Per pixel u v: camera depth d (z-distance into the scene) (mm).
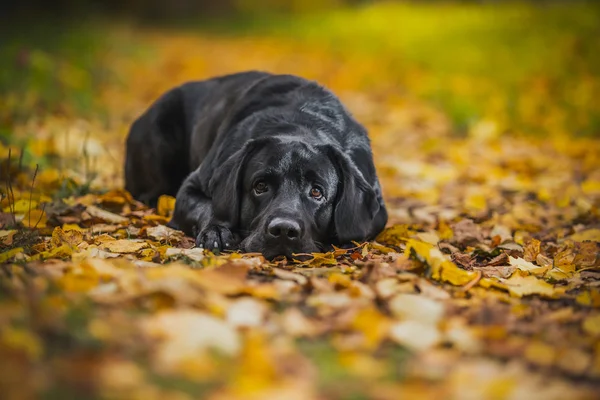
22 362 4191
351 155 8711
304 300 5848
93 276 5707
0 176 10609
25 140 12430
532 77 24391
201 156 9711
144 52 31312
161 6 58344
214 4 62188
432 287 6316
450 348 5195
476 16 45750
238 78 10102
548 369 4953
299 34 45469
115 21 44938
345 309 5617
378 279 6367
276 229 7324
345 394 4355
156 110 10500
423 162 14555
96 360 4301
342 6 72750
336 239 8117
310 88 9219
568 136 16797
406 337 5109
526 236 9391
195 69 27828
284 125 8578
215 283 5777
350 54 34312
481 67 27469
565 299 6523
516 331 5555
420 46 34844
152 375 4375
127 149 10789
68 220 8680
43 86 17938
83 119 16906
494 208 11016
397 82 25719
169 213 9609
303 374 4543
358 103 21234
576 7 40812
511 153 15062
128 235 8156
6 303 4902
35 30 31031
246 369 4461
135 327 4812
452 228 9398
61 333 4637
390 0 67812
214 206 8031
